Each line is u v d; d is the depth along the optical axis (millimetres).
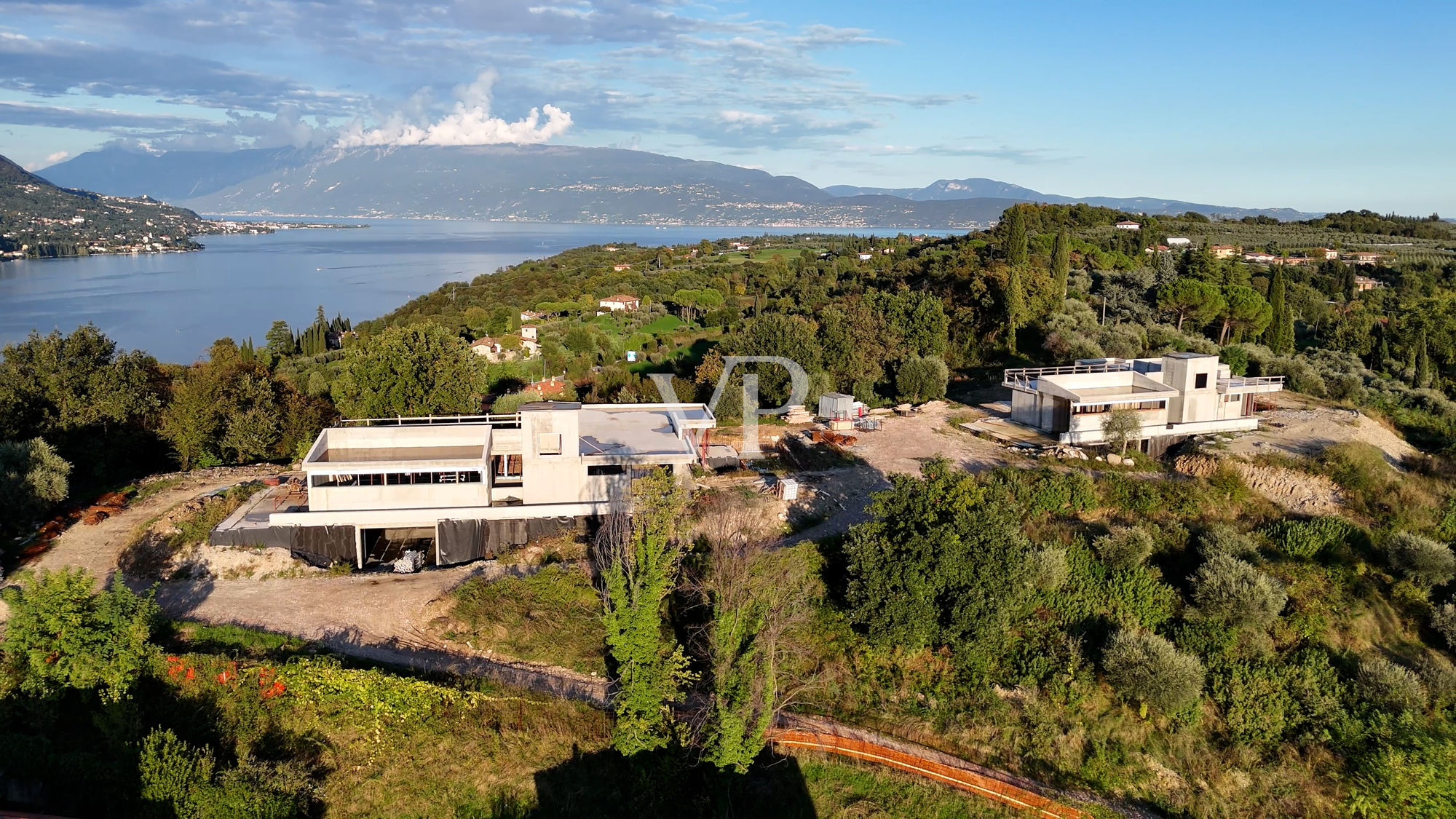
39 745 22406
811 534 35812
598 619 29656
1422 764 24000
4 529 35562
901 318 68188
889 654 28703
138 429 47719
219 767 22484
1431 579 30766
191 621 29078
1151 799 24516
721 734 22469
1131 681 26453
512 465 38531
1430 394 56500
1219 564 29922
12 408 43844
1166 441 45094
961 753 25562
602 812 22719
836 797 23406
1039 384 47750
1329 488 37406
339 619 29734
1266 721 26141
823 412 53000
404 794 22797
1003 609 27688
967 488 29016
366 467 33750
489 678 26109
